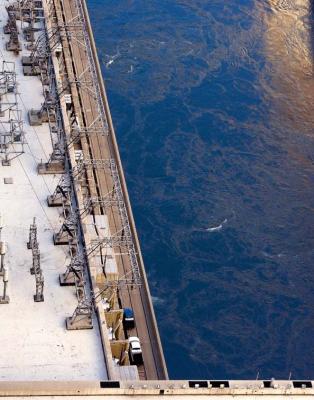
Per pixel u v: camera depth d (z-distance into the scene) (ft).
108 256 449.06
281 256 637.71
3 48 564.30
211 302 596.70
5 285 414.00
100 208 490.49
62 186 463.01
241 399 380.99
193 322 581.94
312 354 573.33
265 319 591.37
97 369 396.37
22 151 491.31
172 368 552.00
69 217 450.71
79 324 408.87
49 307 417.49
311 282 623.36
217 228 650.02
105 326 407.23
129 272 469.16
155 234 638.53
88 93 565.94
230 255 631.97
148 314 457.68
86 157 516.73
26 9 584.81
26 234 449.48
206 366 555.28
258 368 558.56
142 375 428.56
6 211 458.91
